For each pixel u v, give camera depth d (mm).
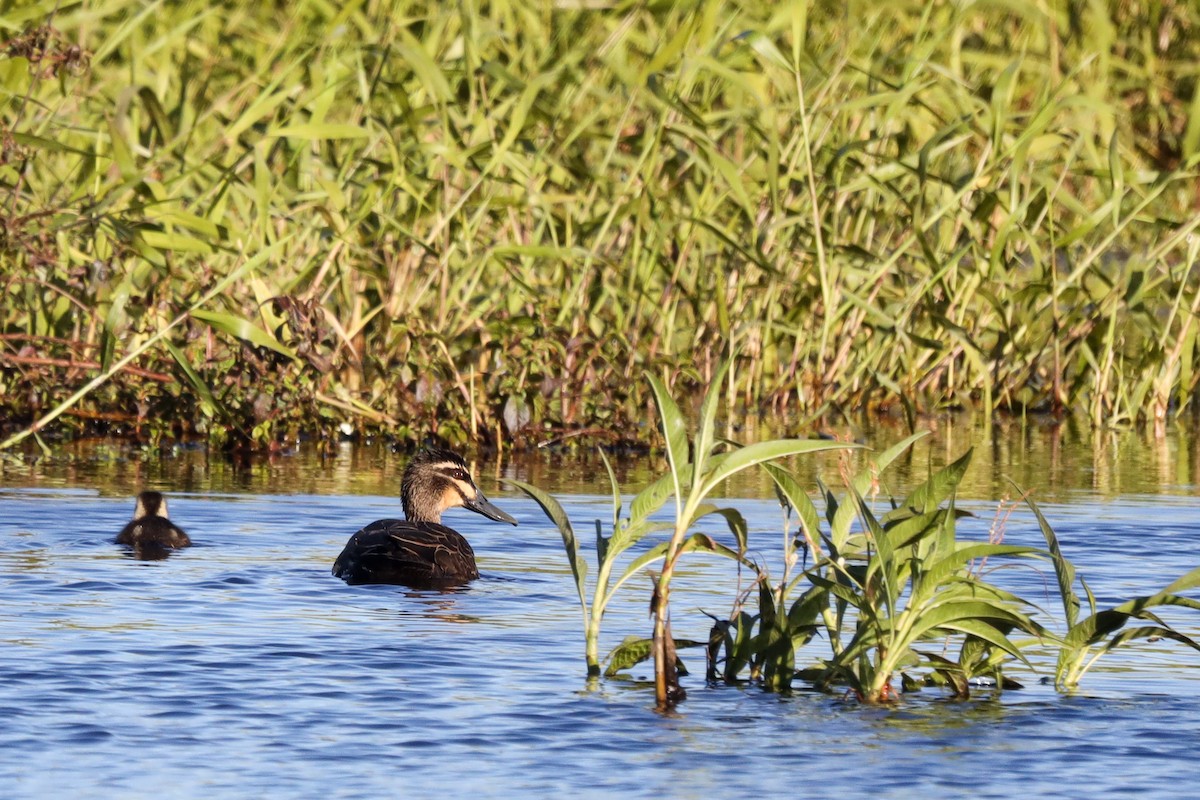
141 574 12008
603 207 22406
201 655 9609
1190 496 16203
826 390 21281
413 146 20031
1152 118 26516
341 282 21219
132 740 8070
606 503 15930
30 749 7910
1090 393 22516
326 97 17500
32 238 18656
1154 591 11781
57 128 19562
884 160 20766
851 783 7629
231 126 17656
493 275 21734
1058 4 25375
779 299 22766
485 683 9195
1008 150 19594
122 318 16953
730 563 12953
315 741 8109
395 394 20297
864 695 9102
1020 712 8875
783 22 19594
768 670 9422
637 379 20281
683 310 23984
